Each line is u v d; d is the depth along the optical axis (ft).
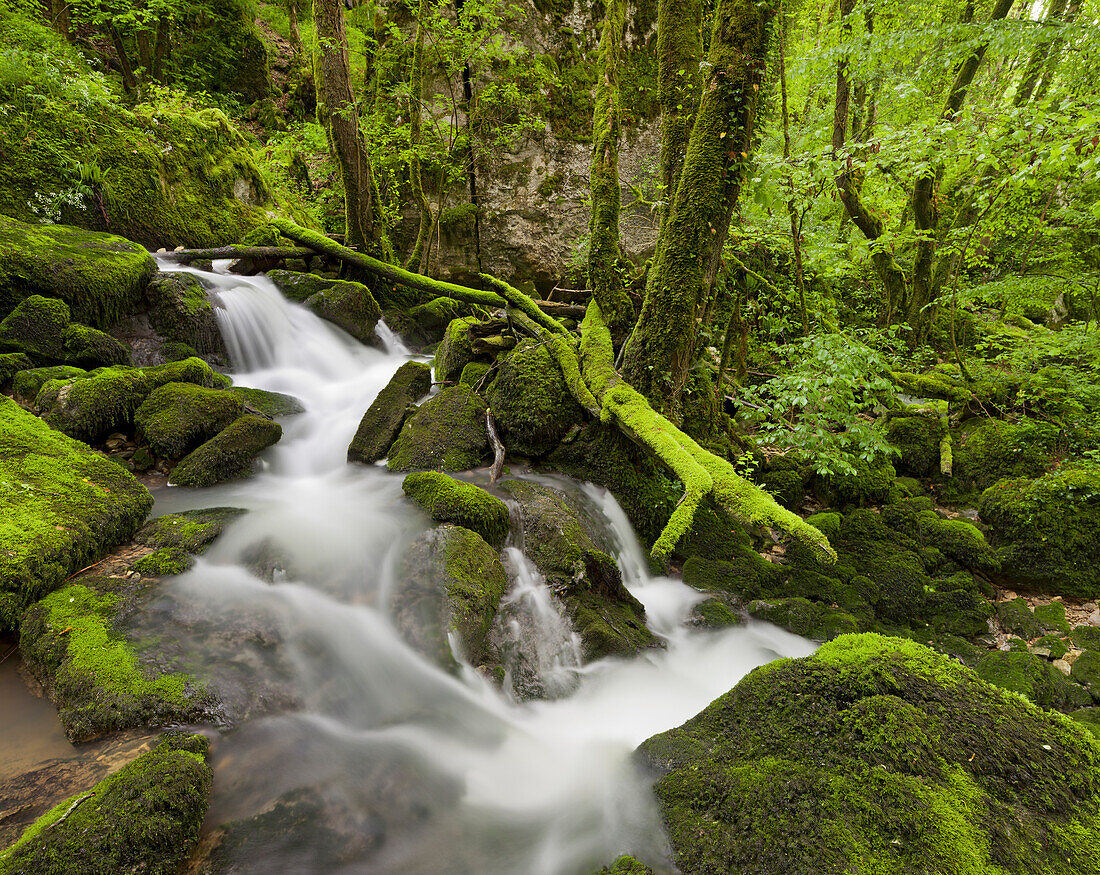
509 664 12.00
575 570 13.88
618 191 20.21
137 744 8.25
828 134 29.60
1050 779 6.92
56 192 22.77
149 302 21.66
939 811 6.48
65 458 13.62
